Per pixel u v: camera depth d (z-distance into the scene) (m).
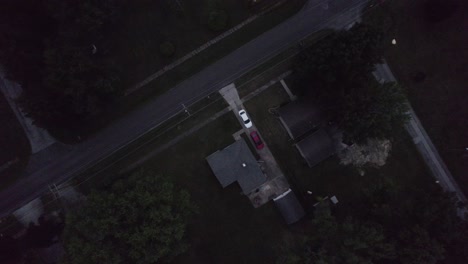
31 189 49.31
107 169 49.59
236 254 50.03
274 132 50.56
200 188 50.28
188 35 50.22
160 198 40.69
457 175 51.41
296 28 50.59
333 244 40.97
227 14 49.91
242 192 50.31
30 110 41.75
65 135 49.47
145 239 39.03
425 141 51.66
